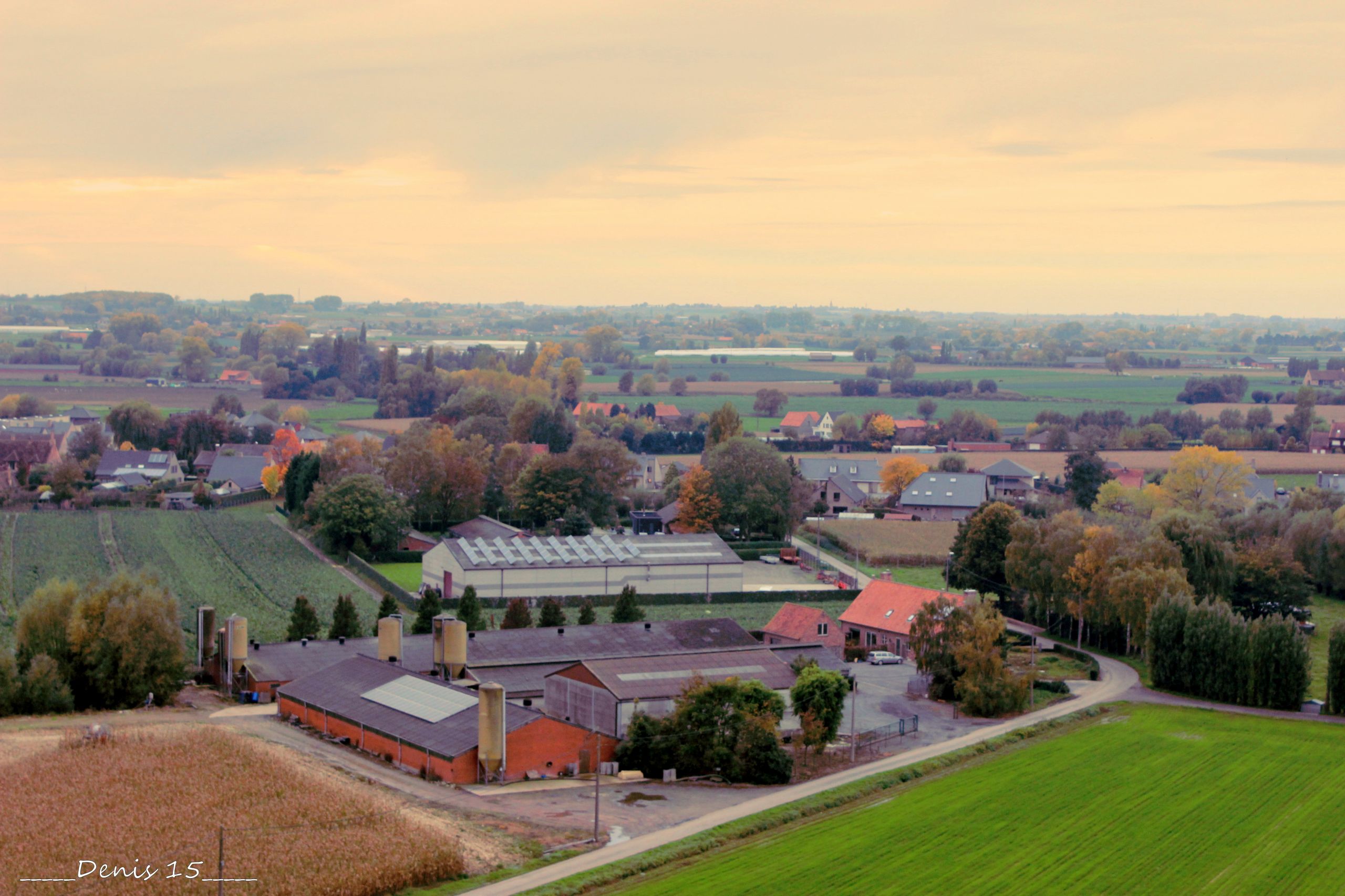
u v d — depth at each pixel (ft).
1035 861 231.30
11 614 439.63
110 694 332.19
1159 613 385.09
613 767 290.76
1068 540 456.04
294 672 350.64
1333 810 263.08
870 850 236.02
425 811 248.11
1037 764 298.35
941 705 360.48
